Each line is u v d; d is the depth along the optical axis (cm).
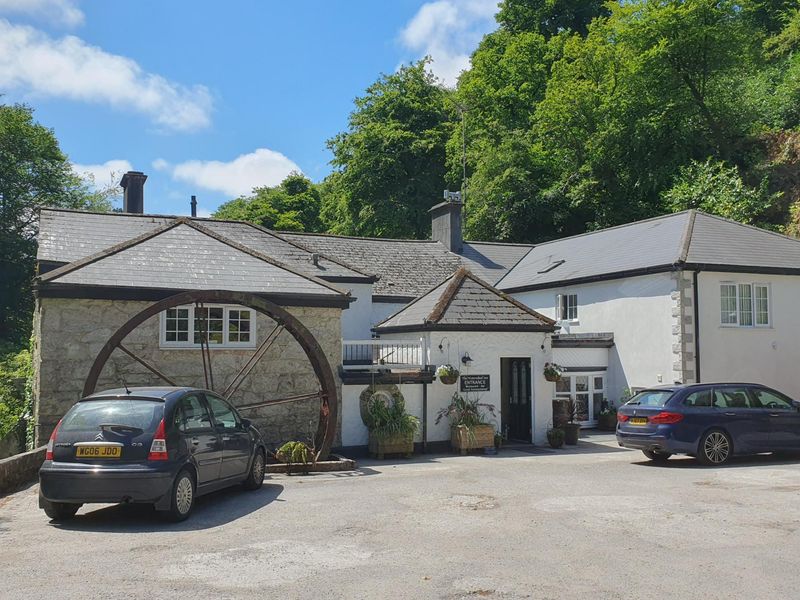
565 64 4219
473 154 4331
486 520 870
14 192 4669
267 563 671
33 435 1599
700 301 2092
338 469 1358
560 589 591
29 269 4622
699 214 2436
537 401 1842
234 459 1017
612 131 3916
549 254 2969
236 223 2372
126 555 700
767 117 4059
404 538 774
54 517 873
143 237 1656
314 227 6606
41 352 1398
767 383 2162
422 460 1554
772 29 5022
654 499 1006
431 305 1834
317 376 1506
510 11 5194
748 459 1491
